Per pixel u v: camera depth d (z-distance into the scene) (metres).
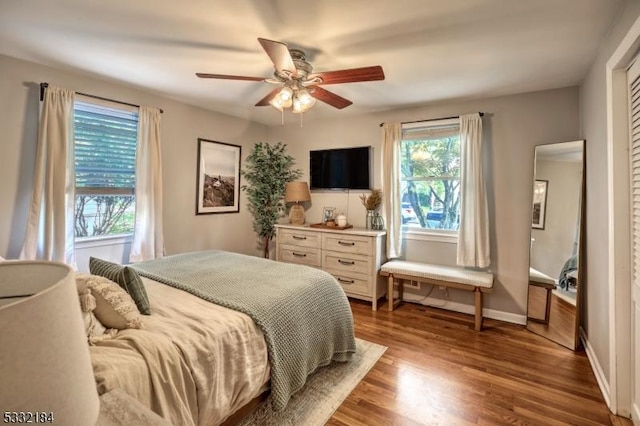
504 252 3.22
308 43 2.10
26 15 1.81
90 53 2.32
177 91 3.20
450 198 3.60
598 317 2.22
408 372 2.28
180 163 3.62
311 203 4.51
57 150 2.54
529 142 3.06
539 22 1.84
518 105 3.10
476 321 3.01
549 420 1.80
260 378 1.61
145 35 2.04
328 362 2.18
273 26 1.90
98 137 2.95
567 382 2.16
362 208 4.10
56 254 2.54
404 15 1.77
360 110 3.85
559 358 2.48
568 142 2.74
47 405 0.43
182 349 1.31
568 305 2.68
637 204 1.69
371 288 3.55
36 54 2.34
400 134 3.68
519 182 3.12
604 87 2.04
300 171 4.59
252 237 4.60
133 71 2.66
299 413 1.83
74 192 2.67
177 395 1.22
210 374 1.37
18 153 2.45
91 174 2.92
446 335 2.90
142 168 3.14
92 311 1.37
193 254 2.95
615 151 1.83
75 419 0.47
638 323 1.70
